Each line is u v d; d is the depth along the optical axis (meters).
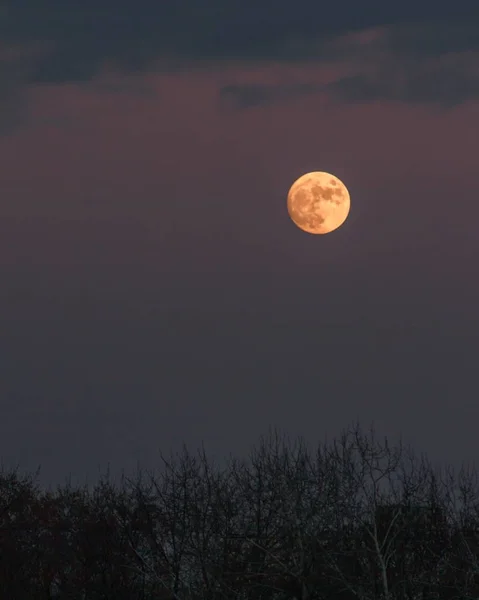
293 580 199.50
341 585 199.38
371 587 196.75
